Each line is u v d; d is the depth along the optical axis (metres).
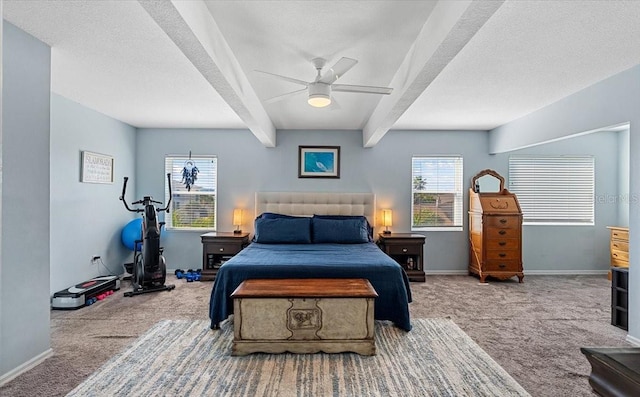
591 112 3.66
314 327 2.88
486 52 2.83
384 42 2.65
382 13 2.25
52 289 4.04
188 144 5.95
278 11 2.23
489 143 5.99
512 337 3.26
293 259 3.73
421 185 6.04
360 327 2.88
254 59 2.98
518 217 5.44
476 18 1.81
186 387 2.38
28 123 2.62
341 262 3.59
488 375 2.55
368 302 2.88
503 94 3.94
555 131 4.26
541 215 6.03
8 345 2.47
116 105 4.51
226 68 2.67
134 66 3.18
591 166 6.04
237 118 5.18
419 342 3.13
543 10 2.21
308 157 5.96
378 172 5.99
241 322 2.86
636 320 3.12
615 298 3.55
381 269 3.44
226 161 5.96
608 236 6.00
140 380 2.47
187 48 2.17
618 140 5.99
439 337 3.24
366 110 4.68
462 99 4.14
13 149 2.51
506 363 2.75
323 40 2.63
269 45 2.71
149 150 5.95
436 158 6.04
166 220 5.96
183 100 4.25
